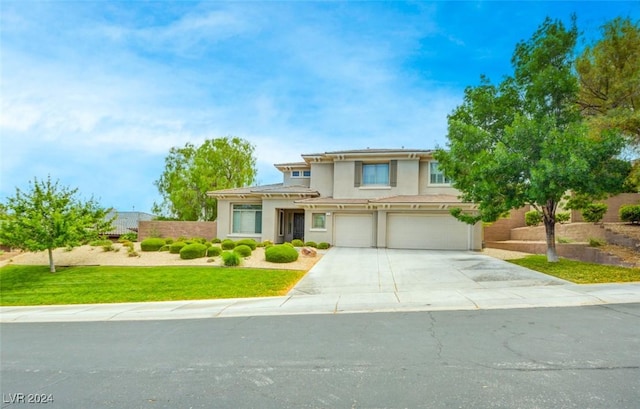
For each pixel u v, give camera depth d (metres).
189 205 35.78
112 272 15.40
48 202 17.11
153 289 12.41
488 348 5.29
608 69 13.33
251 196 25.00
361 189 23.81
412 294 10.02
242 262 15.98
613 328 6.10
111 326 7.93
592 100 14.25
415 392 3.89
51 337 7.09
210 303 10.12
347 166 24.14
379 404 3.64
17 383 4.63
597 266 12.70
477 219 16.08
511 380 4.11
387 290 10.79
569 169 11.23
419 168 23.55
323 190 25.25
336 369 4.67
